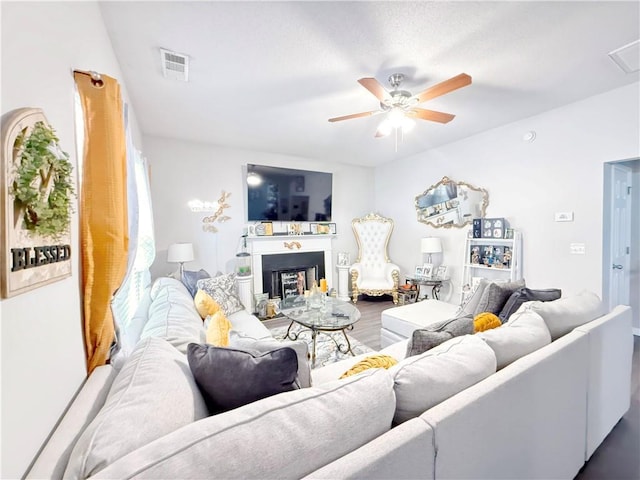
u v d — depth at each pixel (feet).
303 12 5.23
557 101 9.29
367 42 6.12
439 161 14.14
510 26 5.70
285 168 14.61
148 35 5.73
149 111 9.46
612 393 5.53
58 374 2.89
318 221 15.84
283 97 8.55
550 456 4.06
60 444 2.52
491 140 11.82
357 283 16.07
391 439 2.39
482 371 3.51
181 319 5.83
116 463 1.80
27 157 2.23
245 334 7.70
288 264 15.17
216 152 13.38
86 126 3.84
